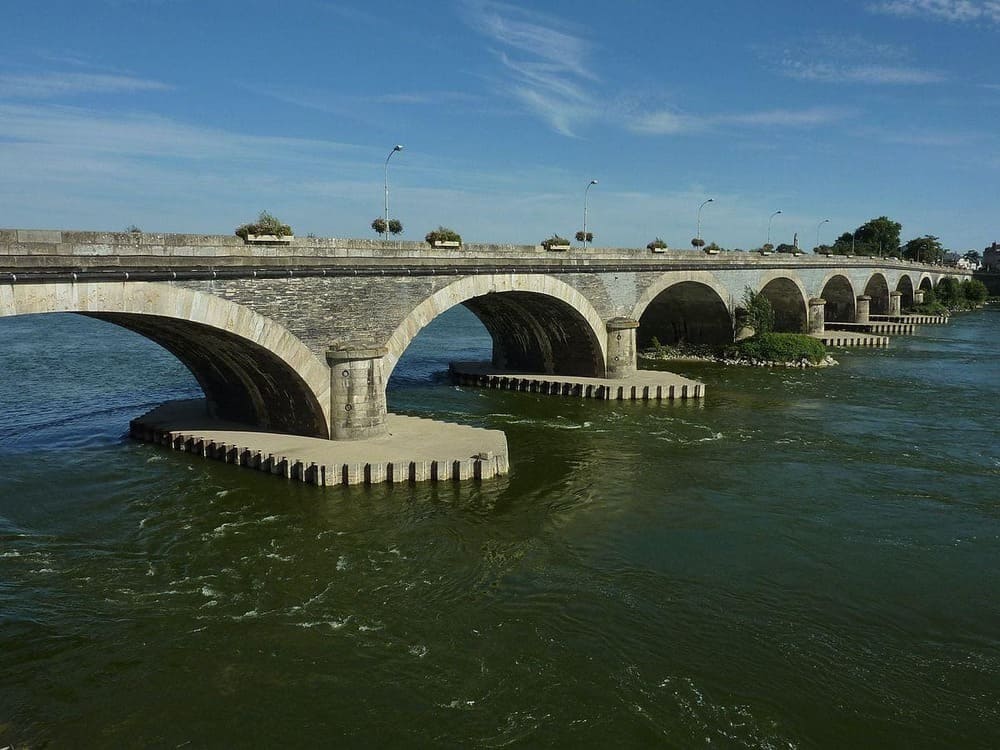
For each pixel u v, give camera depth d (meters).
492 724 16.45
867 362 70.88
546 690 17.62
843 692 17.78
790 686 17.95
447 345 86.12
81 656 18.80
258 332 30.86
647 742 15.94
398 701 17.19
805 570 24.03
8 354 71.62
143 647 19.22
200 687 17.64
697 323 73.44
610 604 21.72
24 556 24.30
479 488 31.08
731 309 71.12
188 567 23.67
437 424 38.59
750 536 26.70
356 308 34.91
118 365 64.50
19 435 38.91
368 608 21.30
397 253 37.66
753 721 16.67
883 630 20.50
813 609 21.58
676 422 44.06
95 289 24.92
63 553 24.56
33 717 16.52
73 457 34.72
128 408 46.09
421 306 38.22
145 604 21.38
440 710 16.89
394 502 29.28
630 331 55.59
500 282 43.75
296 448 33.41
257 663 18.59
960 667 18.83
